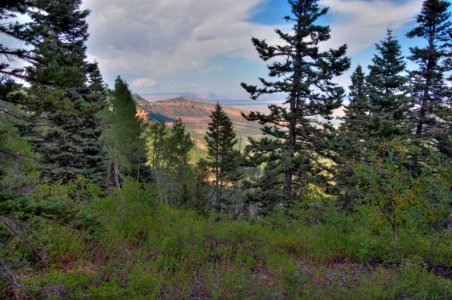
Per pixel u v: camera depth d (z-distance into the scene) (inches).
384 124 807.7
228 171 1540.4
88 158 736.3
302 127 749.9
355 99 1277.1
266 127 785.6
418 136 815.1
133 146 1428.4
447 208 340.2
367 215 387.2
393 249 356.2
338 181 761.6
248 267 319.6
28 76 184.1
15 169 234.7
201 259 331.3
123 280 260.2
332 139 756.6
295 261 352.8
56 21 634.8
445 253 347.9
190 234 375.9
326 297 259.9
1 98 171.8
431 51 790.5
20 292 205.9
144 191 412.5
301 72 732.0
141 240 346.3
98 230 198.4
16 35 186.9
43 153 634.2
